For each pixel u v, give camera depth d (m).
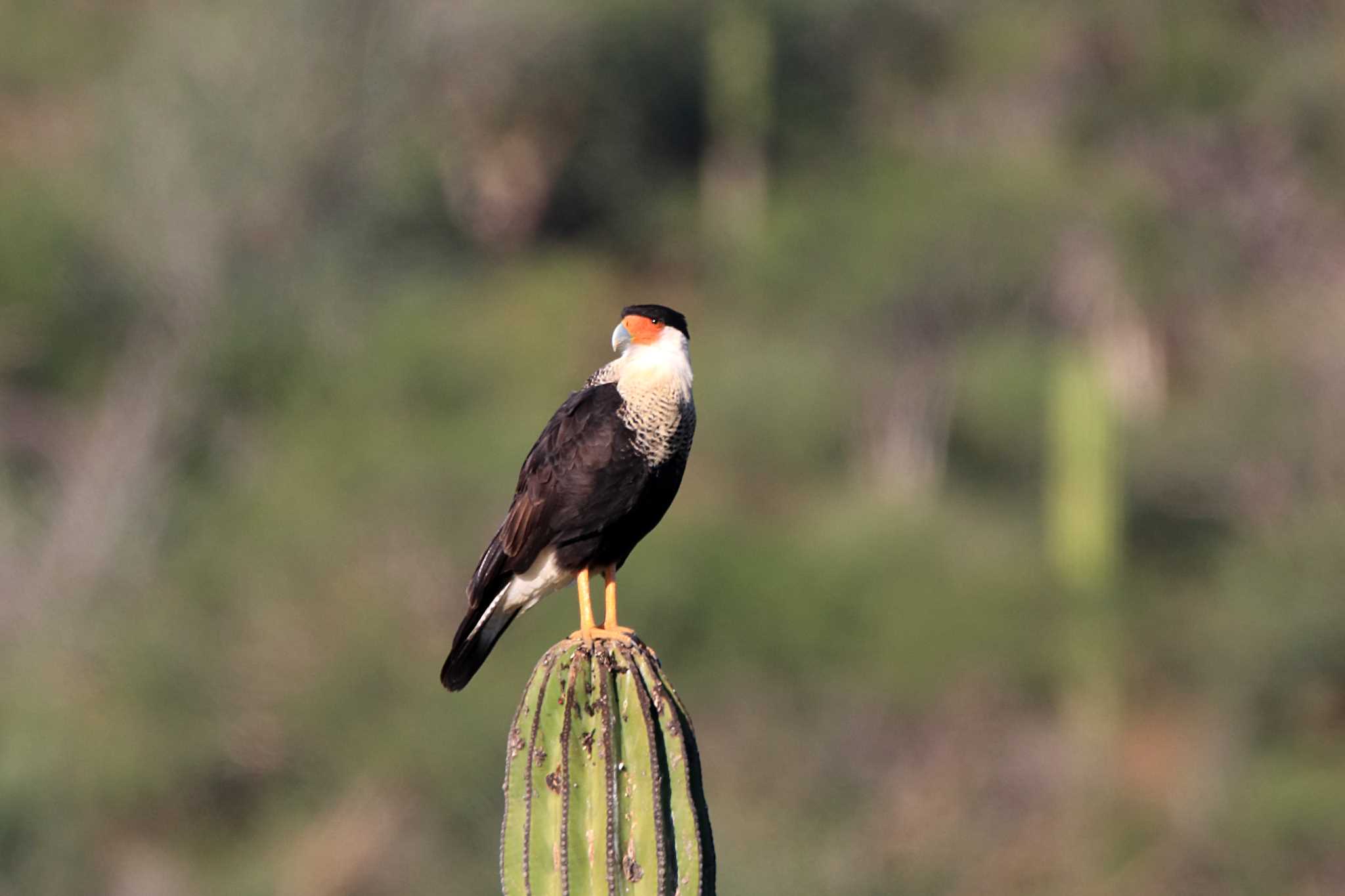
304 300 30.77
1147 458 29.97
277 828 21.80
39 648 22.84
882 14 39.12
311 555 23.81
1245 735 25.70
